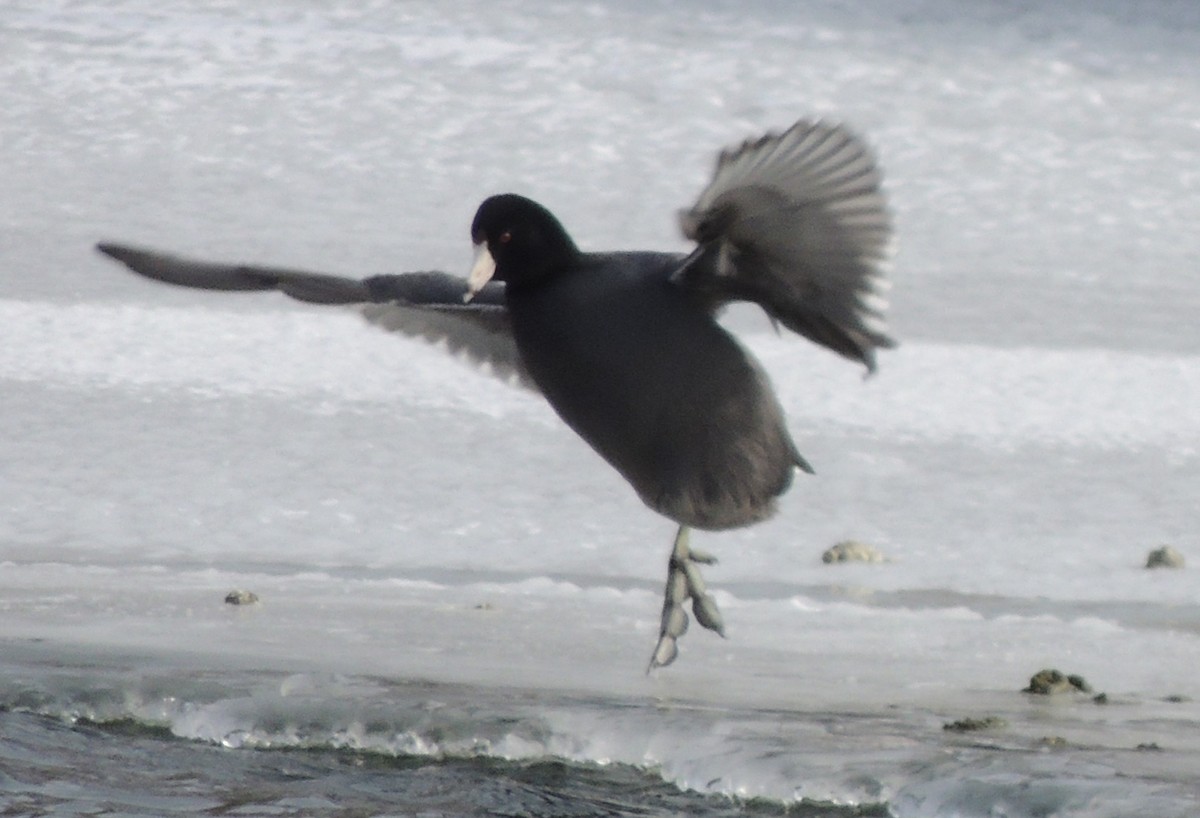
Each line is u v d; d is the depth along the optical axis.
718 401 7.29
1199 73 38.97
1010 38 40.81
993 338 20.97
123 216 26.89
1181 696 8.72
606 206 29.14
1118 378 19.12
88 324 19.86
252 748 7.99
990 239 27.44
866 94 36.31
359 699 8.23
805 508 13.89
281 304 21.22
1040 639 10.21
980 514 13.88
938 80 37.44
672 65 37.62
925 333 21.05
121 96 34.00
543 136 32.91
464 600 11.03
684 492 7.48
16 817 7.11
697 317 7.25
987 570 12.23
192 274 7.48
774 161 6.59
